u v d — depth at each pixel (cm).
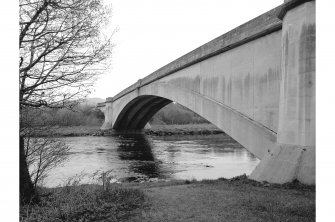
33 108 716
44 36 668
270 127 1137
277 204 646
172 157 2534
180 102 2080
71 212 604
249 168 1983
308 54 826
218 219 565
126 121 5484
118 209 648
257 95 1220
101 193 746
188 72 1966
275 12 1079
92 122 6600
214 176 1709
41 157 872
